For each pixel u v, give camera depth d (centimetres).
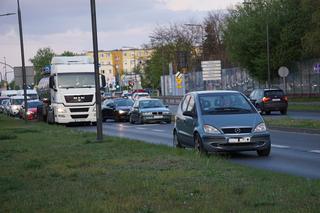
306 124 3816
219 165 1766
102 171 1702
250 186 1341
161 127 4862
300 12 9150
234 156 2369
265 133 2295
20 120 7025
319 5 7419
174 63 15475
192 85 12875
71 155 2241
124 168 1758
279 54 9212
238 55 9669
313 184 1355
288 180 1438
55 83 5350
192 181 1441
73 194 1328
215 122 2277
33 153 2427
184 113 2459
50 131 4009
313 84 8975
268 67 8744
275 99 6191
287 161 2173
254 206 1113
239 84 11112
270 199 1169
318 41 7450
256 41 9362
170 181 1450
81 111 5359
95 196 1287
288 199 1168
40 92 6519
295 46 9125
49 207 1187
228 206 1116
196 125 2333
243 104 2406
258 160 2222
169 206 1140
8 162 2111
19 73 6869
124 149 2406
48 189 1427
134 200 1212
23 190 1430
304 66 9144
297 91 9331
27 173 1756
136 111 5625
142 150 2331
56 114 5362
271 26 9269
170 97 11862
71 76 5353
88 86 5372
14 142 3111
